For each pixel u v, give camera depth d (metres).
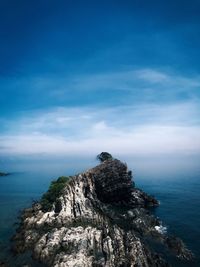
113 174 123.12
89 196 109.00
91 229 80.38
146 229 90.69
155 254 68.12
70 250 70.06
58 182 128.00
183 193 164.00
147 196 131.25
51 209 104.12
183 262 68.12
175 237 81.12
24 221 98.75
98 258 66.94
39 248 73.12
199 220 103.94
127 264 62.81
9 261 70.00
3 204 142.12
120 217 102.69
